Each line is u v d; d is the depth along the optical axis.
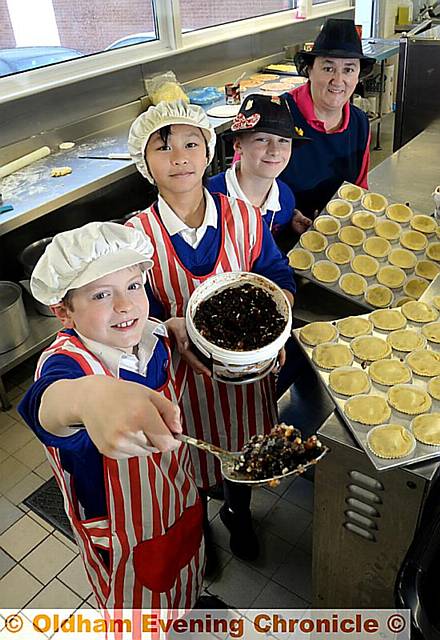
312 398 1.77
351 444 1.12
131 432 0.69
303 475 1.94
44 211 2.47
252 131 1.52
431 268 1.64
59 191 2.58
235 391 1.50
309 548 1.83
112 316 1.05
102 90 3.28
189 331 1.26
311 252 1.72
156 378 1.23
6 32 2.83
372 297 1.57
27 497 2.08
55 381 0.92
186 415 1.52
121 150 3.05
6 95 2.84
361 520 1.21
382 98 5.22
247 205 1.50
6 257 3.01
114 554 1.28
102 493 1.24
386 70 5.38
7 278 3.06
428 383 1.22
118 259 1.02
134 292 1.07
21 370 2.75
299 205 2.12
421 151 2.72
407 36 3.36
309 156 2.05
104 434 0.71
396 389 1.20
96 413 0.73
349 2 5.17
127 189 3.55
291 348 1.73
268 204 1.72
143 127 1.32
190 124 1.30
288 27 4.49
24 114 2.93
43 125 3.04
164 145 1.31
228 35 4.00
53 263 1.00
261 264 1.56
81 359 1.05
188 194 1.37
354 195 1.89
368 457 1.08
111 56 3.33
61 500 2.05
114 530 1.25
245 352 1.18
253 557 1.80
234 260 1.48
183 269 1.42
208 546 1.83
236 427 1.57
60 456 1.16
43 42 3.02
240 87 3.89
